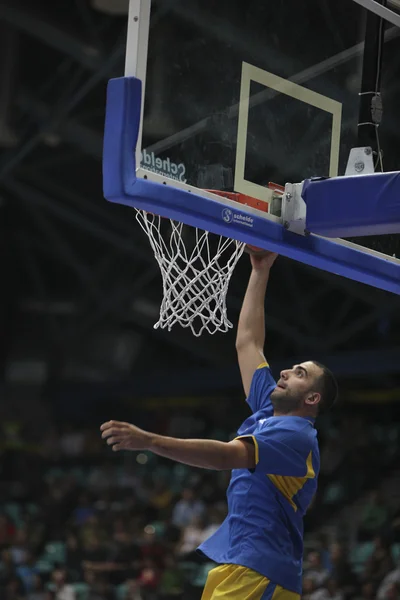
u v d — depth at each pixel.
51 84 18.47
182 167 5.31
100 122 18.98
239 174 5.68
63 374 28.53
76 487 22.12
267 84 5.91
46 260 26.80
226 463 5.12
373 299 21.64
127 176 4.96
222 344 26.58
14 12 16.34
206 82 5.51
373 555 15.92
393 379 26.45
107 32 17.25
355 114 6.46
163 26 5.26
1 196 22.61
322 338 23.72
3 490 23.81
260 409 6.02
